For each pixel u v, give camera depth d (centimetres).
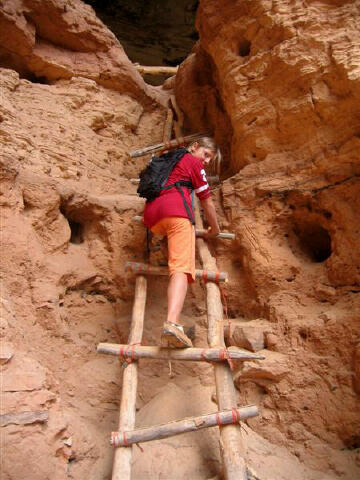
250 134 393
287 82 373
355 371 283
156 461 252
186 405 301
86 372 307
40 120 444
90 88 525
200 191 295
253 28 407
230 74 417
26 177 338
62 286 334
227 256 384
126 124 552
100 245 376
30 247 314
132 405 234
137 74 598
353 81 322
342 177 341
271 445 282
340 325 299
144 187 292
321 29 358
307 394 292
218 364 246
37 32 516
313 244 383
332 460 268
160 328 357
